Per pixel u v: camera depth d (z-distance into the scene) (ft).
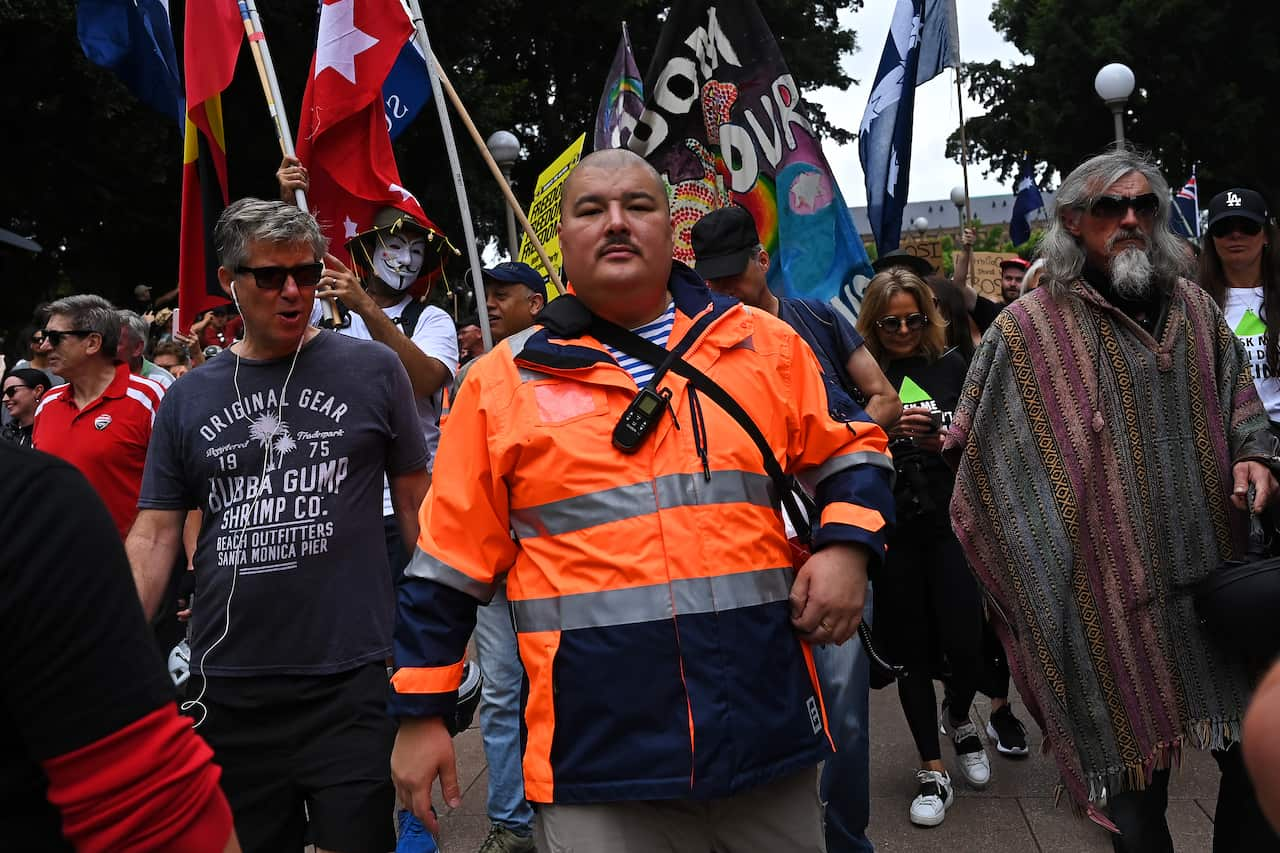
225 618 9.92
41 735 4.34
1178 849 13.19
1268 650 9.49
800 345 7.97
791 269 19.74
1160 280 10.62
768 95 19.93
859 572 7.52
